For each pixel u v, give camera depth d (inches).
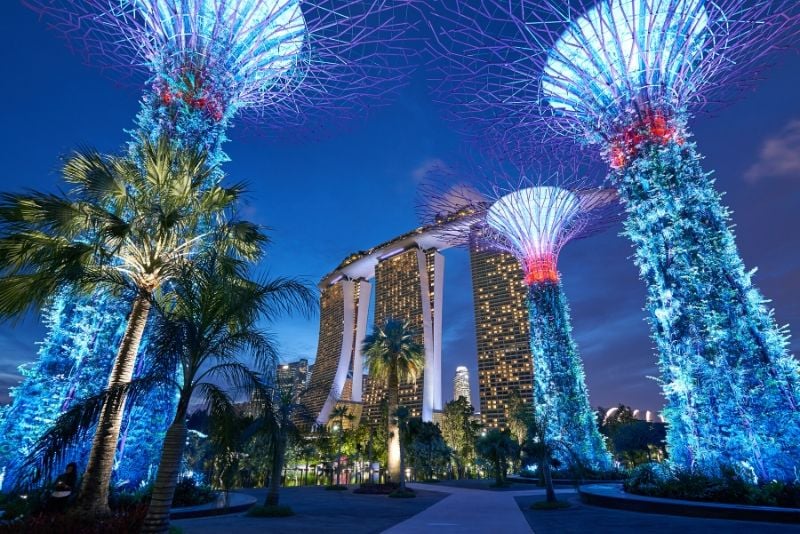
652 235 687.7
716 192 669.9
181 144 606.5
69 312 609.3
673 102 722.2
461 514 682.8
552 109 873.5
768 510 473.4
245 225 545.6
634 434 2632.9
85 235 487.2
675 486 598.2
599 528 474.3
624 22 731.4
